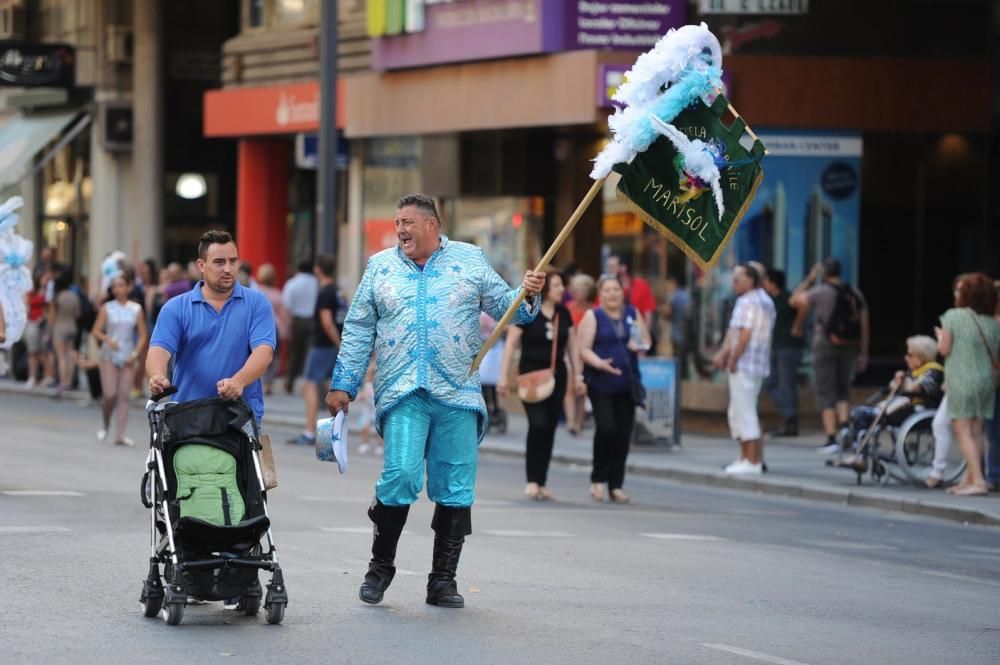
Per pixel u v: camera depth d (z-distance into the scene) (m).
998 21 66.81
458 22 71.56
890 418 47.28
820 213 64.50
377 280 25.03
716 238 25.92
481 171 74.62
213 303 24.70
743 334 49.34
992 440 46.56
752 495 47.62
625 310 44.19
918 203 68.25
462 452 25.20
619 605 26.42
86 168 104.56
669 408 56.16
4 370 42.25
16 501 37.56
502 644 22.81
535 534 35.31
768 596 28.11
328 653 21.81
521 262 74.69
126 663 20.92
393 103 76.94
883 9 65.25
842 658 22.83
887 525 41.09
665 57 25.16
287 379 79.69
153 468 23.61
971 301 45.41
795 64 63.84
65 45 101.50
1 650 21.53
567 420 64.56
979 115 66.44
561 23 65.50
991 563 34.47
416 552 31.48
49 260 84.19
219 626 23.45
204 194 103.44
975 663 22.95
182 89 102.44
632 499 44.69
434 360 24.77
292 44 86.00
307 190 91.38
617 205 71.38
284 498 40.59
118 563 28.70
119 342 55.06
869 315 68.06
